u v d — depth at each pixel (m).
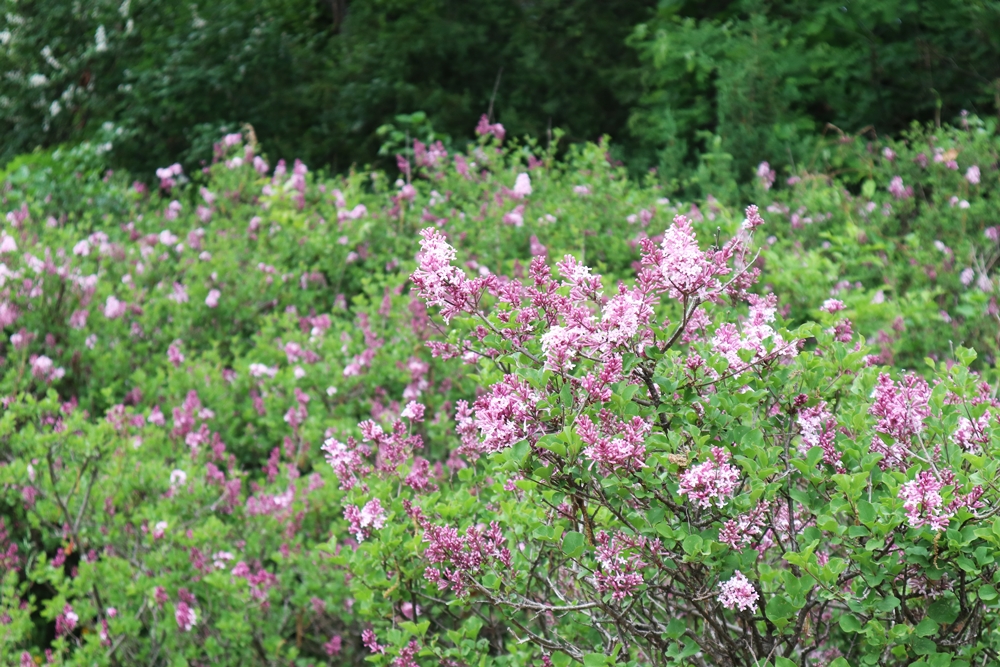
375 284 6.37
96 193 8.62
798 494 2.40
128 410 4.84
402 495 3.07
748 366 2.47
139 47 11.92
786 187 8.57
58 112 12.05
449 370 4.98
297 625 3.93
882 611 2.35
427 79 11.79
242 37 11.30
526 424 2.33
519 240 6.85
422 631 2.84
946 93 9.73
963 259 6.26
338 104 11.43
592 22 11.59
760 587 2.42
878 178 7.94
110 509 4.20
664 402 2.45
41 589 4.57
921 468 2.40
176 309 6.17
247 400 5.36
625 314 2.29
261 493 4.30
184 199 8.48
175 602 3.86
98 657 3.74
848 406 2.84
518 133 11.20
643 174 10.42
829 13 9.70
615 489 2.40
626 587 2.35
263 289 6.45
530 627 3.21
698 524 2.37
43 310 5.86
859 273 6.16
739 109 9.24
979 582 2.30
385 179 8.49
